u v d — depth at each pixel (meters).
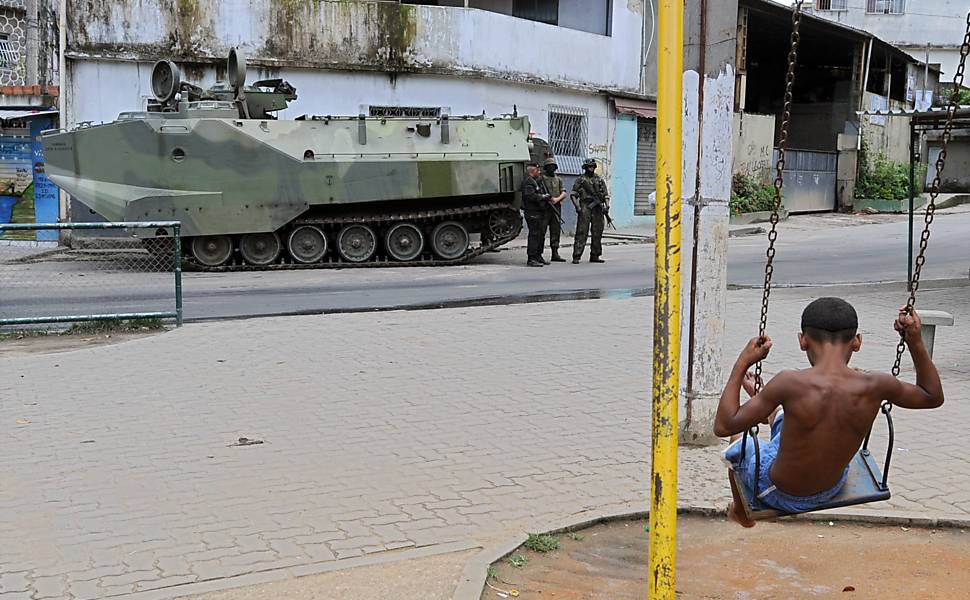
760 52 34.47
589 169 18.58
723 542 5.05
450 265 18.23
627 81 26.91
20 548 4.83
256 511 5.33
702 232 6.27
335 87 21.97
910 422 7.12
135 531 5.05
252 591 4.30
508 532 5.04
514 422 7.11
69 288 14.67
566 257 19.75
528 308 12.39
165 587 4.36
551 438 6.72
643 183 27.77
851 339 3.99
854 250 20.53
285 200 17.27
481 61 23.03
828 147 34.38
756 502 4.12
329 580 4.41
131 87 20.78
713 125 6.19
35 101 21.06
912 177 11.26
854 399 3.85
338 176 17.38
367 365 8.97
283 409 7.47
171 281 15.67
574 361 9.17
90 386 8.23
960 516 5.30
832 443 3.85
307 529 5.06
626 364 9.05
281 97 18.56
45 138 17.36
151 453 6.39
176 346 9.85
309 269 17.66
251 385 8.23
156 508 5.39
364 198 17.56
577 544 4.99
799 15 4.14
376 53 22.12
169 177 17.14
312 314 12.17
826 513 5.35
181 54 20.92
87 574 4.51
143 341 10.12
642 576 4.59
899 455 6.36
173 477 5.91
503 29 23.42
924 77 39.41
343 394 7.92
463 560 4.65
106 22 20.45
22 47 23.00
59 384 8.31
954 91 4.03
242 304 13.05
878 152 34.81
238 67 17.66
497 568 4.62
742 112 28.67
